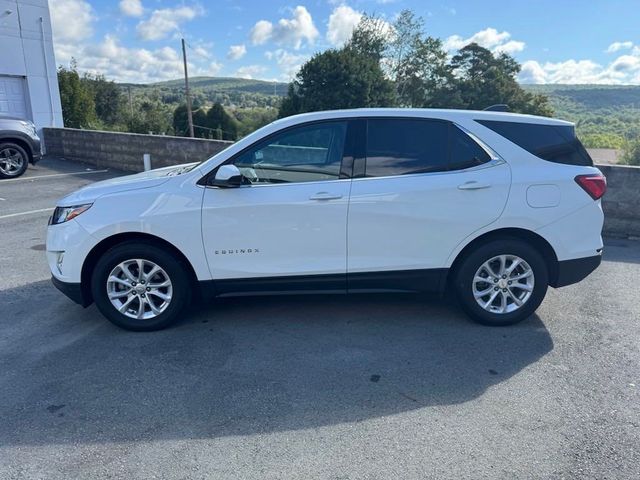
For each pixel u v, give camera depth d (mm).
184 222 3875
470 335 4016
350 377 3395
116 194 3957
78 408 3057
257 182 3920
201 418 2947
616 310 4520
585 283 5254
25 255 6262
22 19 15453
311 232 3904
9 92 15656
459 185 3871
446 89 50906
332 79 36438
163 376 3424
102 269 3979
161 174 4336
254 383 3328
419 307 4590
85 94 29969
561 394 3166
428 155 3949
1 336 4066
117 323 4109
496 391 3205
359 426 2859
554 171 3969
